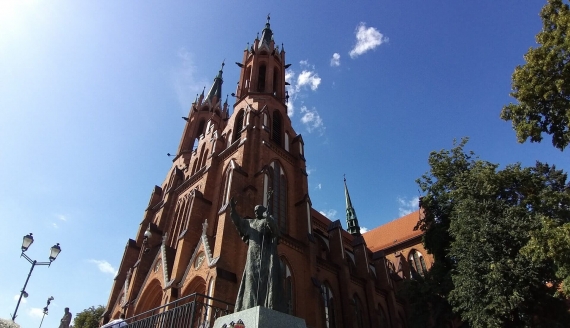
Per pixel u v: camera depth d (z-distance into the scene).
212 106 57.47
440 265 29.56
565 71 17.11
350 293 34.25
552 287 23.05
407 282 31.23
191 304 12.48
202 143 43.56
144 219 42.72
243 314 8.53
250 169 31.81
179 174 43.72
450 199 29.97
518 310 22.47
